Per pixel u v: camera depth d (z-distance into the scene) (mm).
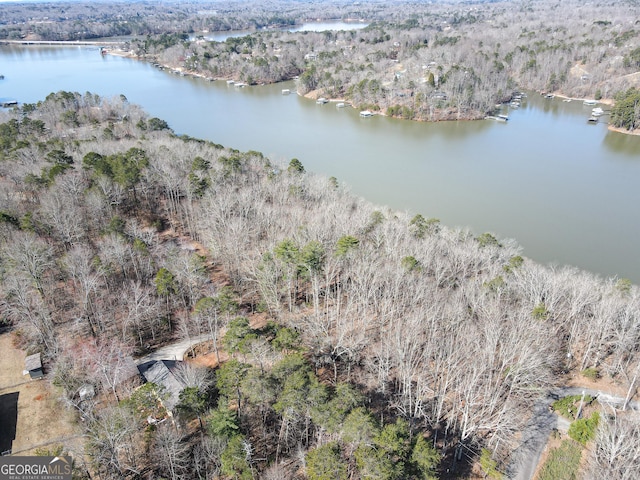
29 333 59406
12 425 48656
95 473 42125
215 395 50719
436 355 55094
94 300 65438
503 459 46156
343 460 38969
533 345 53125
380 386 52688
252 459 42875
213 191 90625
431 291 64875
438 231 84312
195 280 68062
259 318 64938
